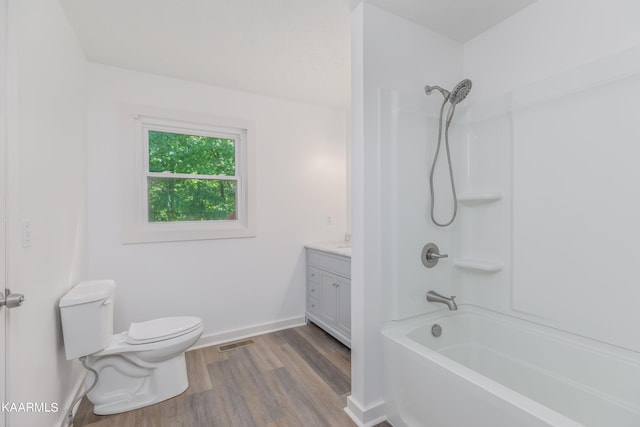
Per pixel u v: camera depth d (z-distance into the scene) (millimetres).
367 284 1600
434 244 1850
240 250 2744
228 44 2000
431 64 1840
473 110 1948
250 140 2770
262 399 1806
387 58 1662
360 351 1606
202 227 2645
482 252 1911
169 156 2518
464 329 1876
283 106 2947
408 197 1741
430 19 1742
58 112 1553
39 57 1322
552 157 1547
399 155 1702
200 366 2199
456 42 1969
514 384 1656
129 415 1677
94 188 2189
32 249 1230
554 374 1500
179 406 1749
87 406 1760
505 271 1780
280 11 1673
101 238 2219
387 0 1574
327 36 1918
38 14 1315
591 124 1400
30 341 1203
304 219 3072
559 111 1516
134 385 1776
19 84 1134
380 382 1633
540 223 1602
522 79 1678
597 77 1372
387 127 1670
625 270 1305
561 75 1499
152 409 1724
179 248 2492
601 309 1376
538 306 1610
